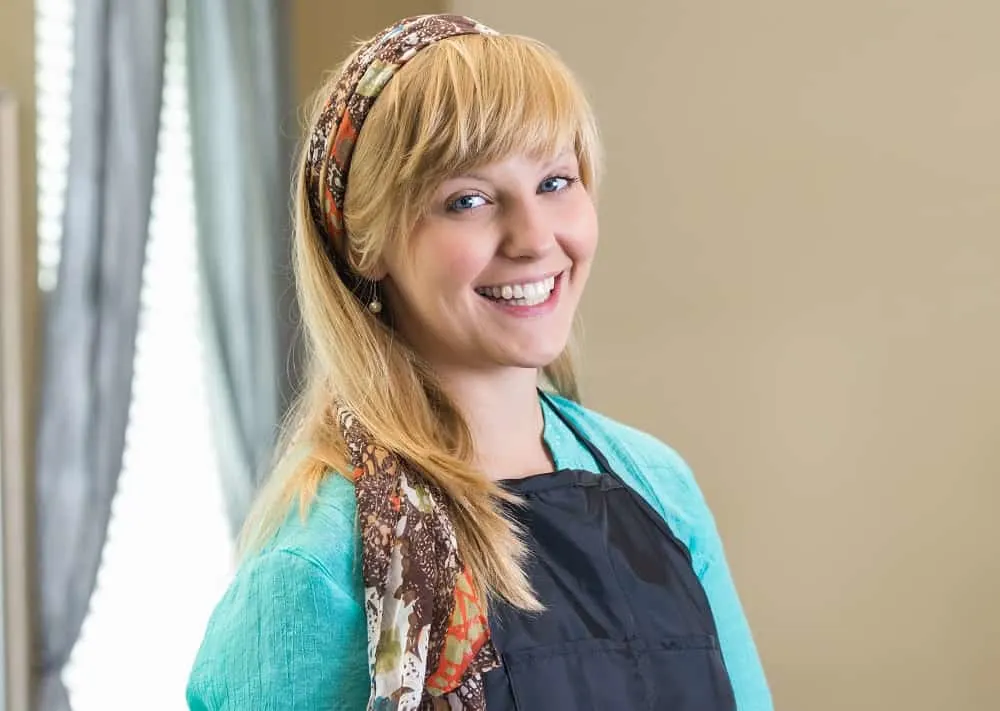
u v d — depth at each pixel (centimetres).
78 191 250
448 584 99
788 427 250
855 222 242
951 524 236
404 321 113
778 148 249
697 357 259
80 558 249
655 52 260
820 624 249
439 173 100
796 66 246
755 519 254
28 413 251
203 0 282
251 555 104
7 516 239
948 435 236
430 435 109
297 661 96
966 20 230
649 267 262
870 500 243
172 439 290
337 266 114
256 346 284
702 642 111
